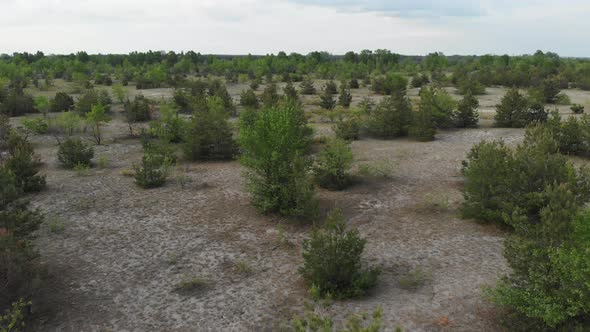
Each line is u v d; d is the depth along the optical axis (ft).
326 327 19.17
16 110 122.01
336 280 29.84
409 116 91.04
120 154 77.87
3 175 34.94
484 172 41.45
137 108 114.11
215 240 39.96
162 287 31.58
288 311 27.99
